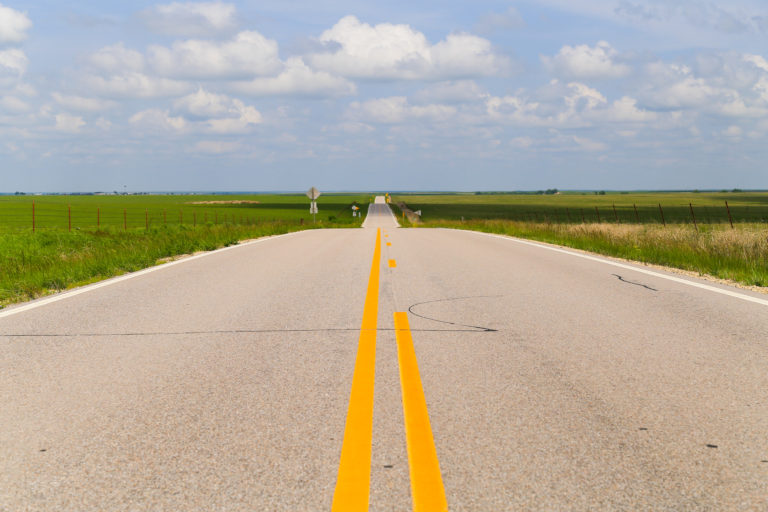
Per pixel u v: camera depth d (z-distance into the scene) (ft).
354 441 12.21
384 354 19.15
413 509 9.57
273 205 474.90
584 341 20.77
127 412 13.97
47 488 10.36
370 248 62.49
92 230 96.27
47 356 19.02
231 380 16.39
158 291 32.71
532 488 10.23
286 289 33.37
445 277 38.27
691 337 21.30
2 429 12.99
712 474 10.71
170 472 10.93
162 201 583.58
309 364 17.98
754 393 15.07
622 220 221.05
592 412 13.79
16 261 46.62
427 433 12.60
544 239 76.13
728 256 45.39
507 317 25.16
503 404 14.35
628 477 10.62
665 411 13.83
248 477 10.71
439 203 564.30
